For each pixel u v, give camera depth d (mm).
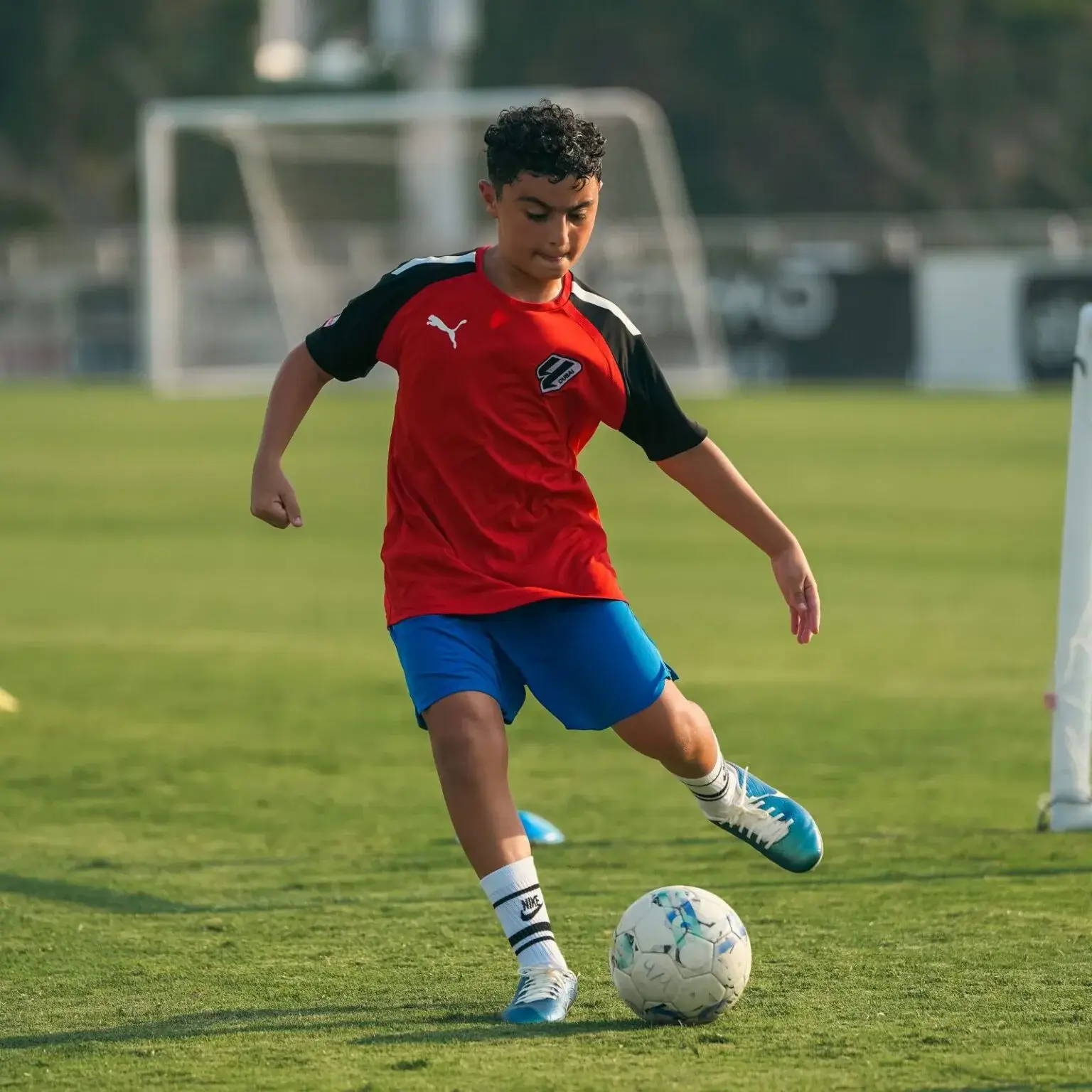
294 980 15602
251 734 28125
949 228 140250
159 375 122250
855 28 182750
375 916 17875
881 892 18438
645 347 15336
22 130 187125
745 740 27422
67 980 15641
